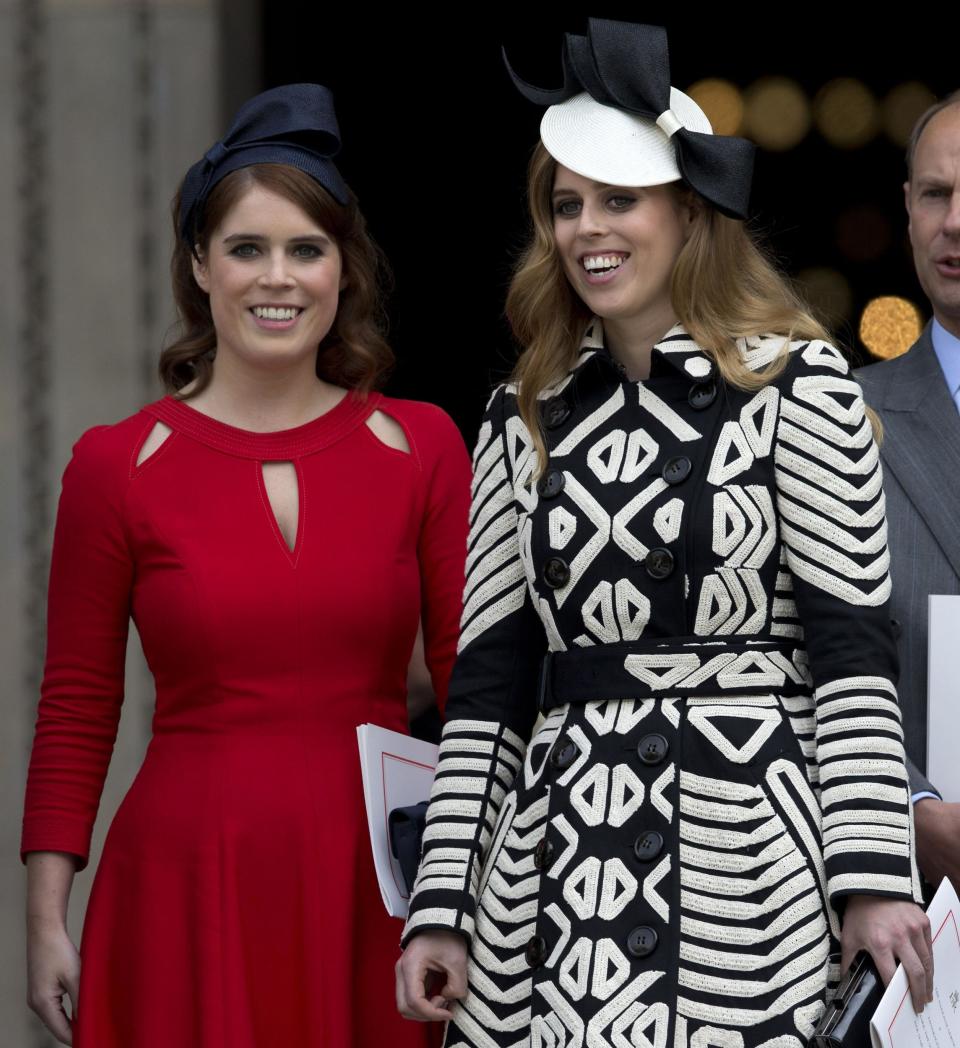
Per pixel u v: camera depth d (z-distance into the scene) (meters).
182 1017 12.41
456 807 10.86
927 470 12.33
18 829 20.98
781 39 27.06
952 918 10.00
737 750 9.88
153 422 13.27
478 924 10.60
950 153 12.62
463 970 10.61
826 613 9.92
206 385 13.44
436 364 28.16
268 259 12.88
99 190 20.97
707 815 9.85
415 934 10.67
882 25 26.97
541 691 10.66
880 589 9.95
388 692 13.15
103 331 20.95
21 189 20.89
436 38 27.00
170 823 12.58
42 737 13.30
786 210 27.11
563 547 10.40
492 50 27.19
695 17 27.28
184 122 21.03
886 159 27.14
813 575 9.95
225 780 12.57
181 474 13.05
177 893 12.49
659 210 10.51
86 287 20.97
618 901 9.92
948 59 26.78
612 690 10.24
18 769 21.02
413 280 27.97
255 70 22.30
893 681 9.95
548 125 10.73
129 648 21.42
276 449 13.16
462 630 11.20
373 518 13.14
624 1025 9.73
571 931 9.99
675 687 10.10
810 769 9.95
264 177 12.88
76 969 13.01
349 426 13.39
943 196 12.66
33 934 13.17
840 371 10.16
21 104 20.88
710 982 9.68
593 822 10.08
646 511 10.17
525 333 11.08
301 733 12.70
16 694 21.03
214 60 21.03
